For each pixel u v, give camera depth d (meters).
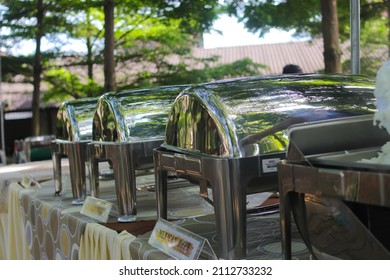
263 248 1.18
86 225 1.50
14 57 9.55
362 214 0.76
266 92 1.19
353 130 0.90
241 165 1.05
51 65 9.96
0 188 2.72
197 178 1.18
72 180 1.89
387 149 0.80
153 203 1.86
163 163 1.31
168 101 1.67
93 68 10.38
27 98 12.54
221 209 1.06
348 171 0.72
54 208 1.81
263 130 1.10
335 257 0.79
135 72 9.97
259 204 1.68
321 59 11.12
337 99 1.22
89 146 1.74
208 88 1.19
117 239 1.31
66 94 10.39
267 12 7.56
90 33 9.64
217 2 8.23
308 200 0.82
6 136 12.28
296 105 1.17
